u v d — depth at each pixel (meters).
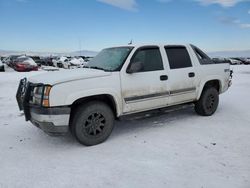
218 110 6.45
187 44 5.48
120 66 4.36
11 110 6.82
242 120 5.46
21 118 5.95
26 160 3.62
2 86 11.80
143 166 3.35
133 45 4.70
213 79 5.74
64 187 2.88
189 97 5.35
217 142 4.16
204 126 5.06
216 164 3.35
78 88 3.87
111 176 3.10
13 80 14.24
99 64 4.77
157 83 4.73
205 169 3.21
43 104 3.73
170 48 5.09
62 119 3.79
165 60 4.93
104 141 4.30
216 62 6.02
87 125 4.07
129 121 5.53
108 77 4.16
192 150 3.84
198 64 5.48
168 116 5.89
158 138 4.41
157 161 3.48
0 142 4.35
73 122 4.01
